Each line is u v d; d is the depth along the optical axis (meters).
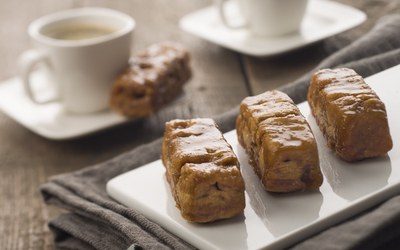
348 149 0.50
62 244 0.57
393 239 0.48
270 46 0.78
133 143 0.72
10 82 0.81
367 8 0.85
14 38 0.91
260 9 0.78
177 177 0.49
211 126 0.51
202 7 0.94
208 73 0.80
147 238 0.49
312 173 0.49
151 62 0.74
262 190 0.50
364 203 0.48
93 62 0.73
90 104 0.74
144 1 0.97
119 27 0.78
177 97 0.75
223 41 0.80
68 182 0.60
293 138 0.48
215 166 0.48
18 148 0.73
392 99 0.54
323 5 0.84
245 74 0.79
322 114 0.52
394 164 0.50
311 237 0.47
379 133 0.50
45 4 0.98
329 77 0.52
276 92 0.52
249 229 0.47
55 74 0.74
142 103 0.72
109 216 0.52
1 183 0.69
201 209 0.48
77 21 0.79
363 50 0.65
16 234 0.62
